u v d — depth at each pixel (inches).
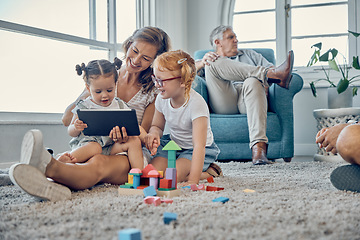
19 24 98.0
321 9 166.1
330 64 132.3
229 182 67.4
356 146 50.1
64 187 49.0
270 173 83.5
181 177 67.7
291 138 120.9
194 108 67.7
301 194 51.6
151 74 76.5
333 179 53.7
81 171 54.2
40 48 107.3
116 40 132.6
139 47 73.6
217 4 174.2
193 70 66.6
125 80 76.5
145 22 146.6
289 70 112.7
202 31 175.9
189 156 70.1
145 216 38.5
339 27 164.4
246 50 144.5
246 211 40.1
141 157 63.0
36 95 106.7
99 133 62.5
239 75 117.5
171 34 160.2
